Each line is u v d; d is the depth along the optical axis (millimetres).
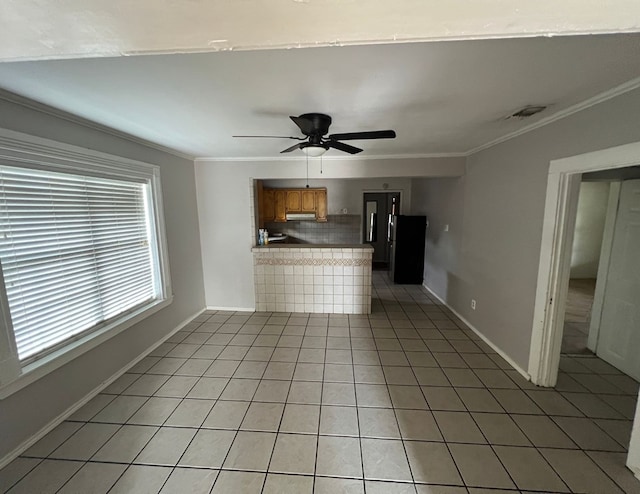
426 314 4016
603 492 1505
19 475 1609
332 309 4074
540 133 2293
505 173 2779
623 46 1169
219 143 2965
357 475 1609
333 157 3744
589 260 5809
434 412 2090
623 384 2395
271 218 6301
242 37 581
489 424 1972
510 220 2703
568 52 1228
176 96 1709
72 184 2135
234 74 1427
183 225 3613
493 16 514
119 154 2561
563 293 2230
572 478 1580
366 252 3934
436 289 4832
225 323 3711
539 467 1648
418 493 1511
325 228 6637
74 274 2162
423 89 1646
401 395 2279
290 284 4074
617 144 1677
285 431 1921
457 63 1333
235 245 4043
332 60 1290
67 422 2002
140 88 1590
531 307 2422
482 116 2129
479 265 3312
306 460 1704
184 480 1584
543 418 2021
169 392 2330
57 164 1986
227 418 2041
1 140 1652
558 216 2139
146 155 2916
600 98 1738
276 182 6375
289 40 586
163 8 510
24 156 1777
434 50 1211
